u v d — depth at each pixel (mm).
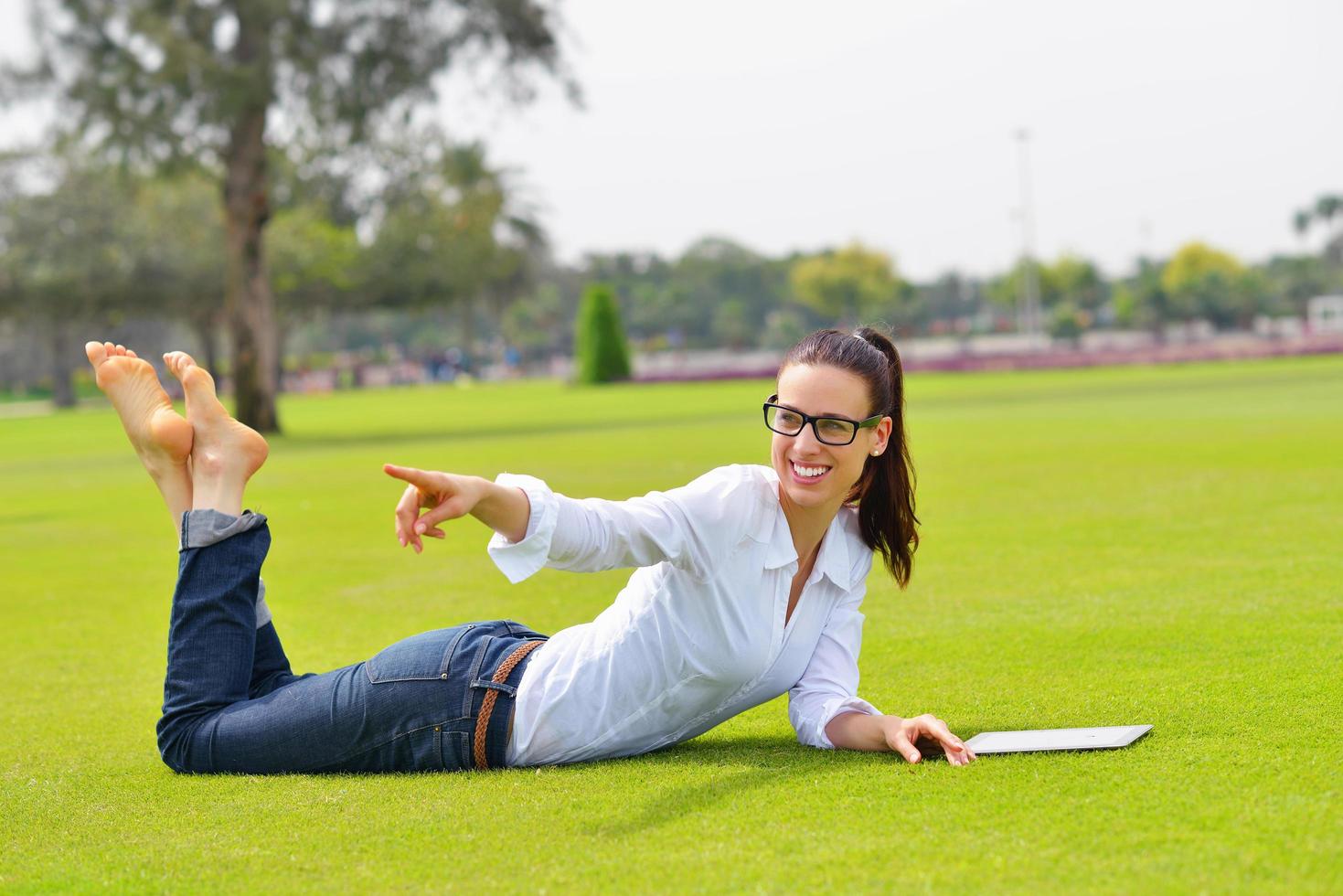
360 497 12883
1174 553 7316
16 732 4461
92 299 53031
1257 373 34438
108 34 24734
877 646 5301
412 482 2801
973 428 18562
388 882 2699
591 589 7219
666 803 3139
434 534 2852
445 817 3105
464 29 25812
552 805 3154
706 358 98438
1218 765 3229
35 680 5402
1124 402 24125
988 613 5902
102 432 30375
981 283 123750
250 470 3613
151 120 24766
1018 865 2592
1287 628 5137
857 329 3430
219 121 24594
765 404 3367
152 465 3594
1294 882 2430
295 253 54250
